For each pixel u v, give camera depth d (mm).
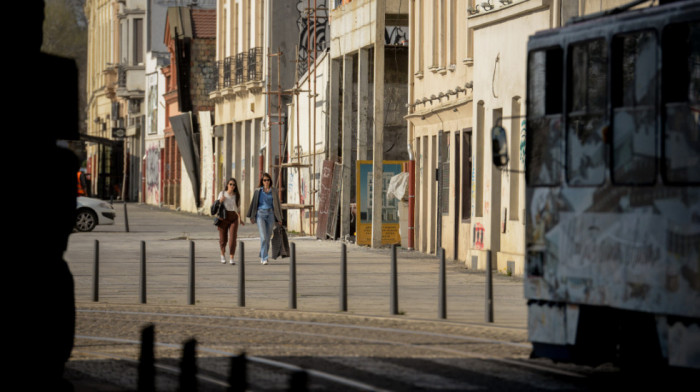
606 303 21672
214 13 135125
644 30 21359
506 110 49219
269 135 98312
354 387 21984
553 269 22844
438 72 63031
